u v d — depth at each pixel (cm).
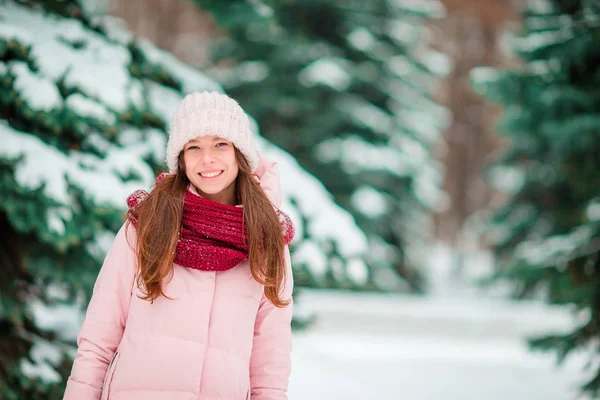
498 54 2512
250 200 228
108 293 218
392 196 1642
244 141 233
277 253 227
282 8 1591
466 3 2348
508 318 1287
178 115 231
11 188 382
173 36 2109
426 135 1719
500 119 1043
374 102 1673
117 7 2070
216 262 218
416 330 1160
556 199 1293
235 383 217
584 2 844
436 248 2822
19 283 444
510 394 775
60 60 413
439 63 1791
